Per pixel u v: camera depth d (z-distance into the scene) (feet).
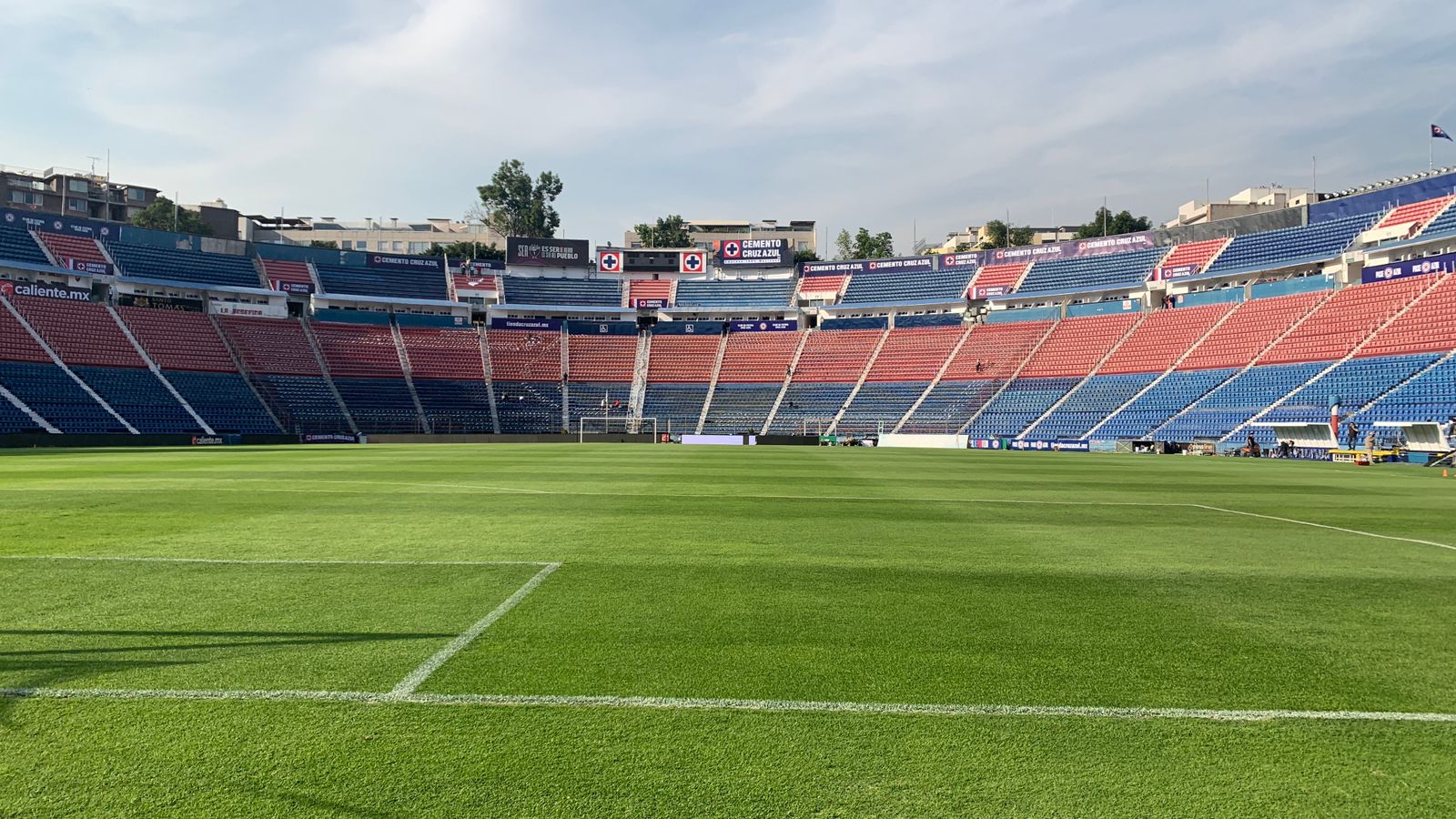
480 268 269.44
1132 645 19.72
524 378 237.04
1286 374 160.76
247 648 18.70
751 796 11.82
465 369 234.99
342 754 13.03
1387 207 182.91
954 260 254.27
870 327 247.29
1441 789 12.41
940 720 14.83
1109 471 90.53
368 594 24.38
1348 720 15.10
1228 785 12.42
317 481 65.67
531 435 207.41
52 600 23.38
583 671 17.28
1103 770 12.87
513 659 18.03
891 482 69.72
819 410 220.43
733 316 266.36
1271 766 13.11
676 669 17.48
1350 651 19.44
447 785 12.05
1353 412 139.85
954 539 36.83
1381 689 16.76
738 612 22.65
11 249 196.13
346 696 15.57
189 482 64.23
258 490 57.31
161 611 22.16
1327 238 188.44
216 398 191.93
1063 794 12.07
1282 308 177.78
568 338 252.62
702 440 207.72
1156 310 202.49
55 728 13.96
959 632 20.81
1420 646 19.88
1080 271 230.07
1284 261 191.93
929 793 12.02
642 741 13.69
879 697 15.93
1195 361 181.16
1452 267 154.30
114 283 211.00
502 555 31.45
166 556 30.68
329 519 42.04
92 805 11.44
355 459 105.60
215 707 14.97
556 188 392.68
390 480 67.00
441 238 408.26
